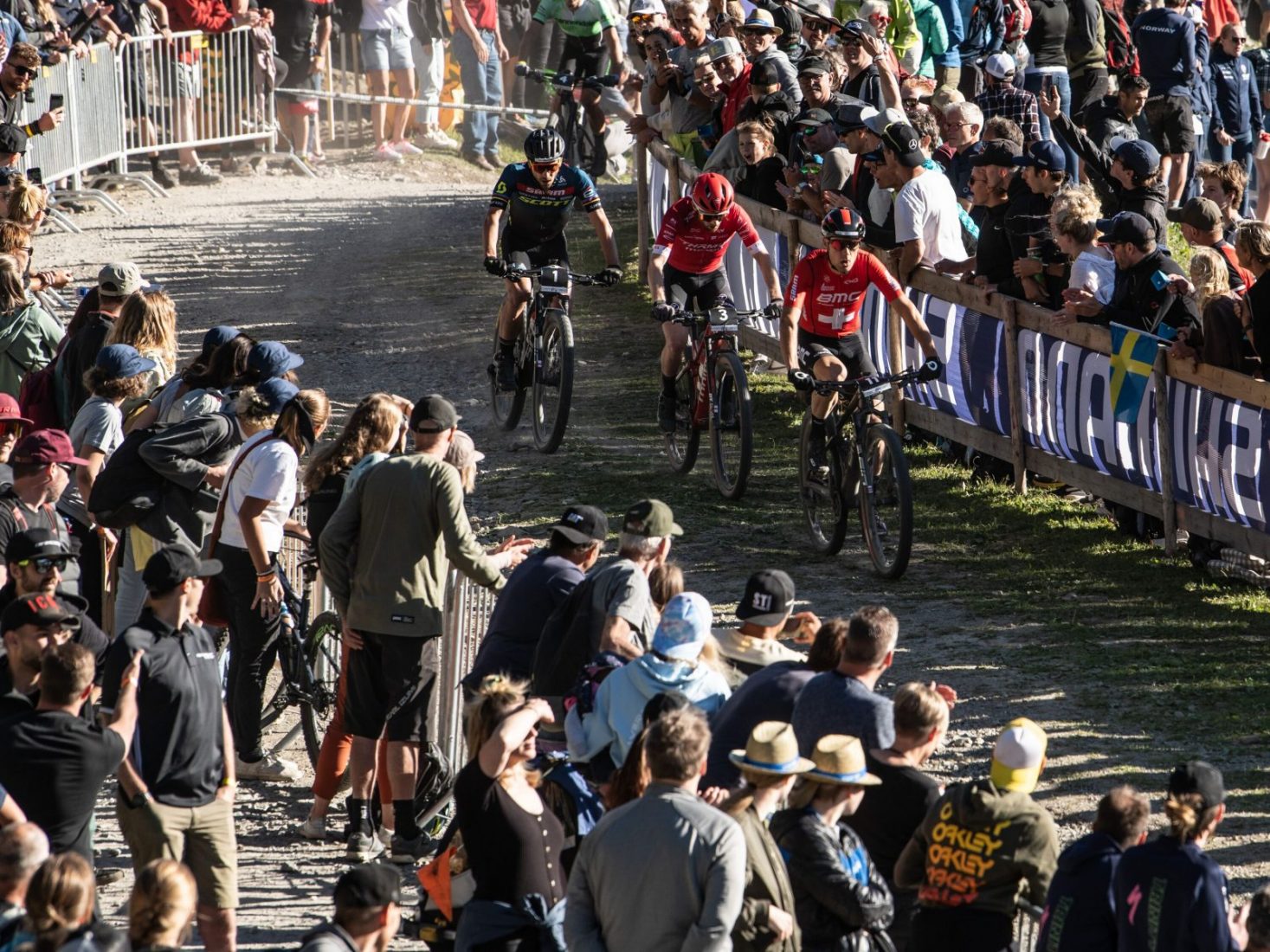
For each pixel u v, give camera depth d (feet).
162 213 225.35
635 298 179.01
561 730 71.77
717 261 125.59
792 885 55.47
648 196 183.32
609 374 155.02
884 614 60.90
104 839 85.56
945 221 128.67
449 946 61.16
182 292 184.85
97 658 71.10
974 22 178.09
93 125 228.22
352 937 52.31
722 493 124.47
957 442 130.31
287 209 227.81
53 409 111.55
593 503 122.93
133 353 100.37
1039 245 117.19
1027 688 90.43
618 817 51.75
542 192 130.93
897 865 58.18
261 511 85.10
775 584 69.67
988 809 54.60
